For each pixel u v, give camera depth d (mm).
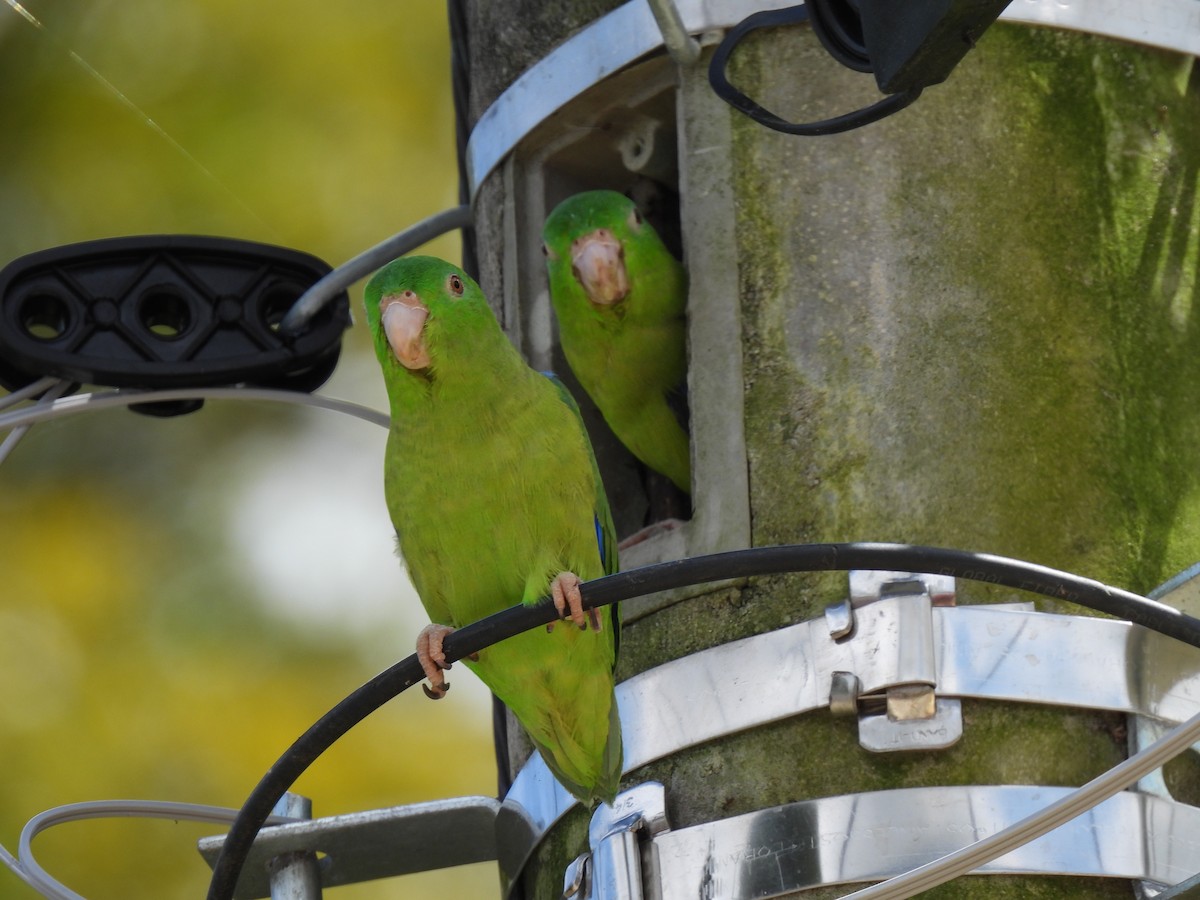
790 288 6879
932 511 6453
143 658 12555
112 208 12750
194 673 12555
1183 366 6816
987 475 6477
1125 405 6645
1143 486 6535
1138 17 7203
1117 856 5703
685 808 6199
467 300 6816
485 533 6891
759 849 5918
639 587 5488
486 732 12891
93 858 11938
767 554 5371
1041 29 7145
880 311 6750
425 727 12820
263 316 8414
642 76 7711
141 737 12297
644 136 7992
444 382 6777
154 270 8336
